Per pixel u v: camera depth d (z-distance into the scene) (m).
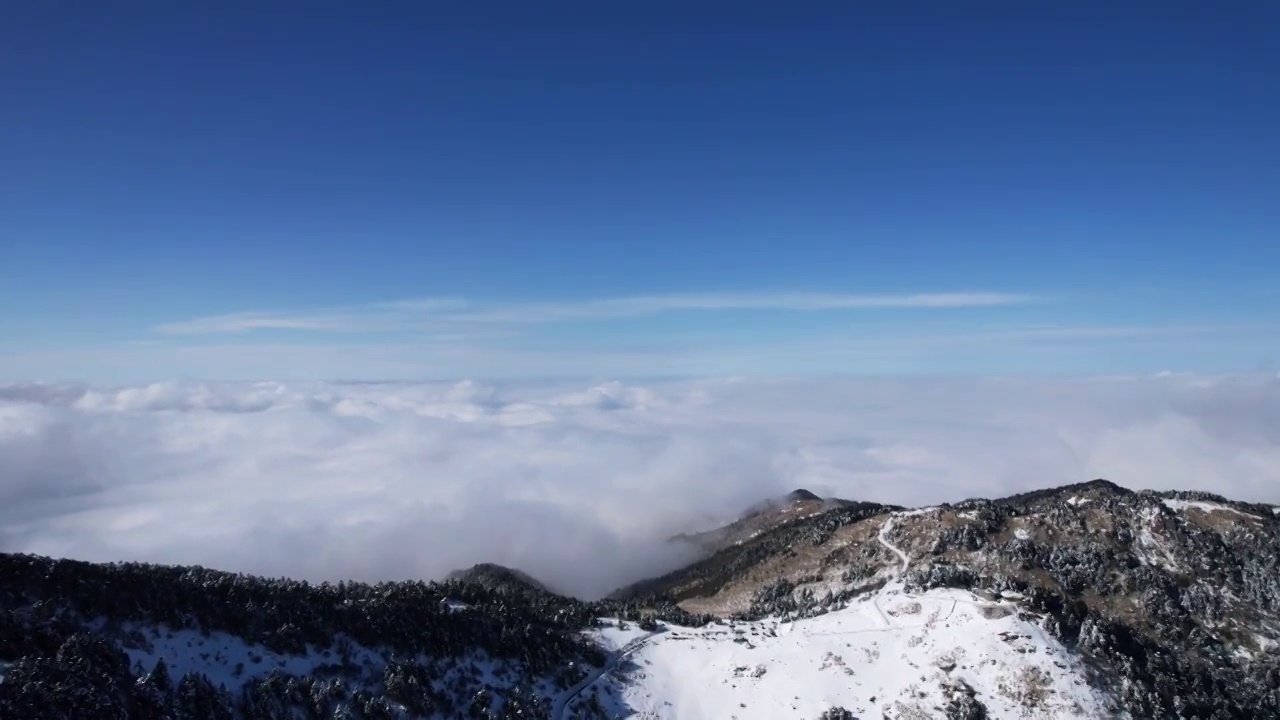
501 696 140.38
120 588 123.25
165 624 121.94
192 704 107.88
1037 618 159.25
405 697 127.50
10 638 102.94
